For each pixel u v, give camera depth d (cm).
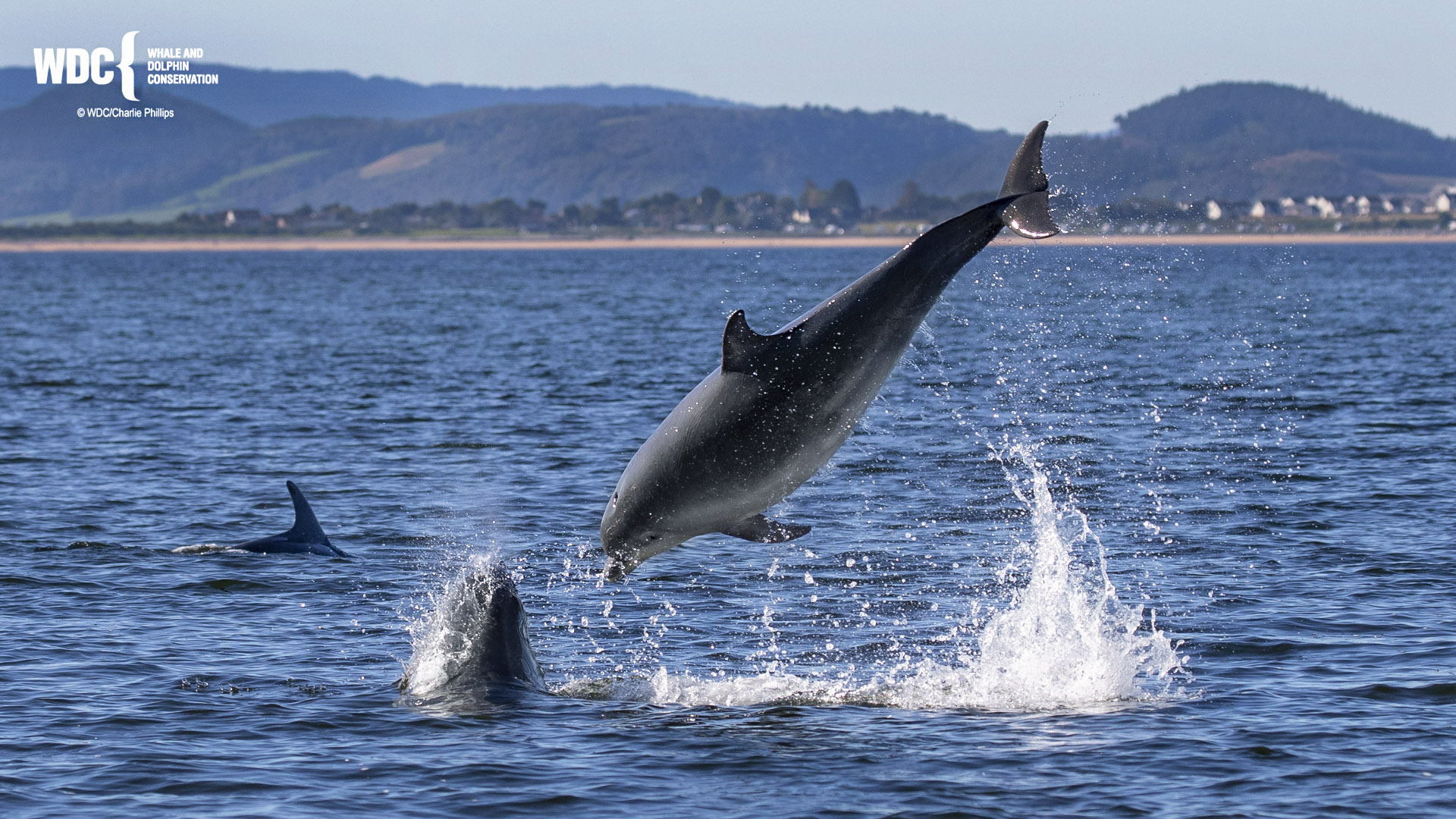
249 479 6469
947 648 3822
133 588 4466
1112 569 4647
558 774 2861
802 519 5441
